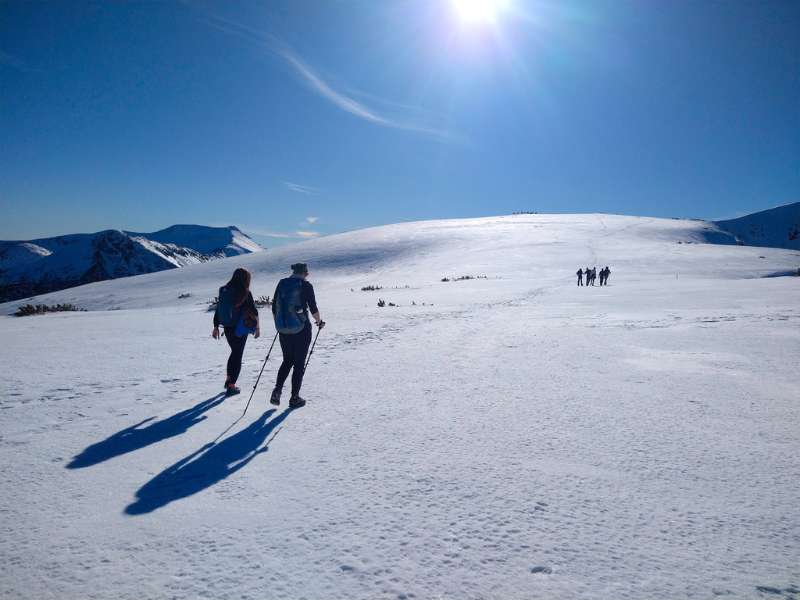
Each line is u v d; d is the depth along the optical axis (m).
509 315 14.43
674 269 49.06
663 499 2.98
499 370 6.78
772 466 3.46
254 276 64.62
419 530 2.65
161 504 3.00
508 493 3.09
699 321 11.52
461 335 10.27
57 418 4.80
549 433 4.20
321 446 3.98
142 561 2.40
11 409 5.11
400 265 64.50
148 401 5.45
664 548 2.45
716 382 5.91
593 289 27.33
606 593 2.11
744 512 2.81
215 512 2.89
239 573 2.29
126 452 3.89
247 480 3.34
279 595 2.13
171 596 2.12
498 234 84.75
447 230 92.56
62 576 2.27
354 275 61.00
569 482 3.23
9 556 2.43
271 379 6.52
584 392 5.54
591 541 2.52
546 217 117.44
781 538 2.54
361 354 8.20
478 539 2.56
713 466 3.47
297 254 78.94
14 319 18.11
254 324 5.89
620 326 11.18
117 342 10.02
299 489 3.19
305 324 5.18
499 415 4.73
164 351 8.85
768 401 5.08
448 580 2.22
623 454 3.71
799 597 2.06
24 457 3.78
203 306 21.78
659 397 5.29
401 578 2.24
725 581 2.18
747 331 9.71
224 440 4.16
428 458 3.68
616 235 83.56
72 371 7.06
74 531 2.68
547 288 29.41
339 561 2.38
